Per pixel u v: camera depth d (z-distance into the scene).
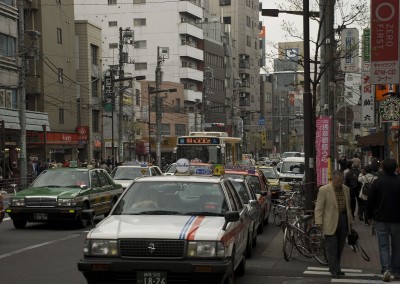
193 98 80.25
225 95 92.12
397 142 22.22
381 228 9.83
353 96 28.14
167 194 8.91
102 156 53.22
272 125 111.56
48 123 45.47
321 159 16.28
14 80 41.47
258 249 13.66
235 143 31.67
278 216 18.45
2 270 10.47
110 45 80.25
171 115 74.56
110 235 7.46
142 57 79.44
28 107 47.25
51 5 48.97
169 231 7.47
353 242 11.07
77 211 16.44
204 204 8.71
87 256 7.46
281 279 10.02
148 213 8.57
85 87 54.81
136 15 79.69
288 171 29.56
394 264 9.98
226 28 99.88
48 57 48.34
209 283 7.28
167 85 73.62
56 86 49.78
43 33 47.50
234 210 8.98
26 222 17.81
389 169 9.86
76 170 17.97
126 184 22.47
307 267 11.29
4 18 40.31
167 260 7.31
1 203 14.41
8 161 39.41
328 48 16.14
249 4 104.19
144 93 71.06
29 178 36.34
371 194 9.93
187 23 78.56
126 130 60.50
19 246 13.52
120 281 7.39
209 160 27.83
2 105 39.59
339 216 10.28
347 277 10.26
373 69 13.72
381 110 15.32
